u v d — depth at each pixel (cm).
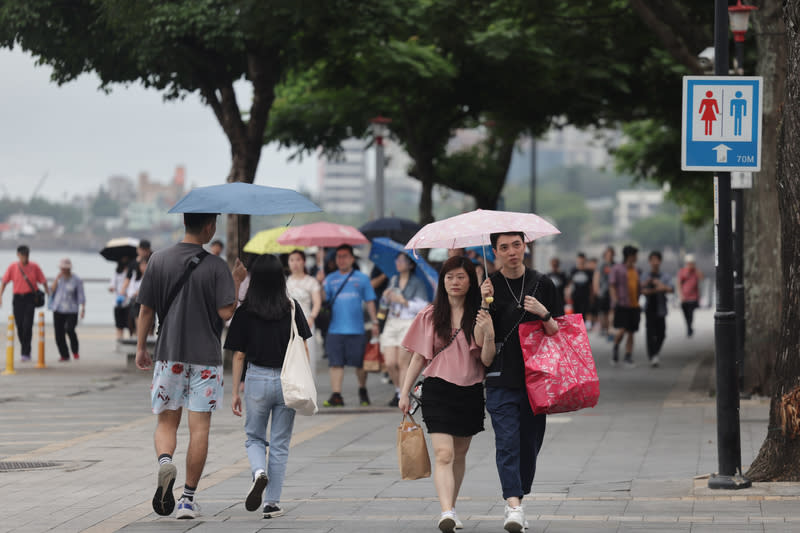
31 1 5216
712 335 9656
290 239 5028
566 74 6625
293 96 7606
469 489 2673
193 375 2288
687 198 11238
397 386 4359
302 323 2347
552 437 3606
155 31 5175
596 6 6216
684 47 4875
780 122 2573
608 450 3312
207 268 2294
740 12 4375
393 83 6831
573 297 9081
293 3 5116
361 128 7425
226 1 5194
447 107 7212
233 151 5831
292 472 2962
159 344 2284
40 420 4088
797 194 2506
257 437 2341
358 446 3444
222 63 5669
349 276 4428
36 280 6475
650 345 6350
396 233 6016
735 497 2411
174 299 2283
